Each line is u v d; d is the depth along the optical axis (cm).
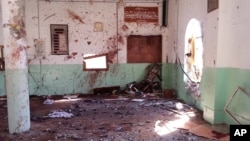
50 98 743
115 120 489
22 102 416
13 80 407
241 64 396
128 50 821
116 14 808
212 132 405
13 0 397
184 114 529
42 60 790
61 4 784
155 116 518
